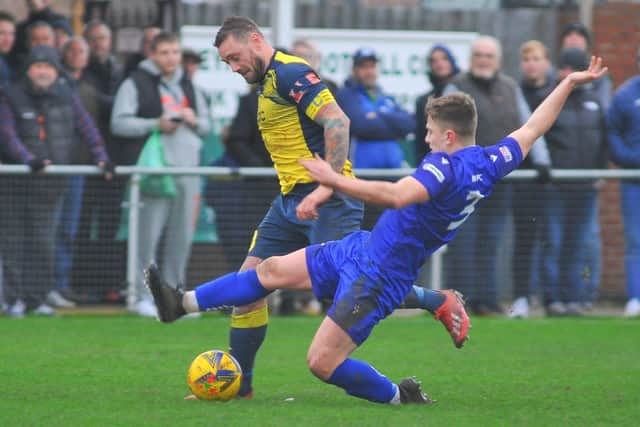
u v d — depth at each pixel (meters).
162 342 23.61
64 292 27.77
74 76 28.61
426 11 34.66
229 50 16.50
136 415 15.09
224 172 28.08
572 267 29.19
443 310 15.98
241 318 16.83
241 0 33.81
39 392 17.19
